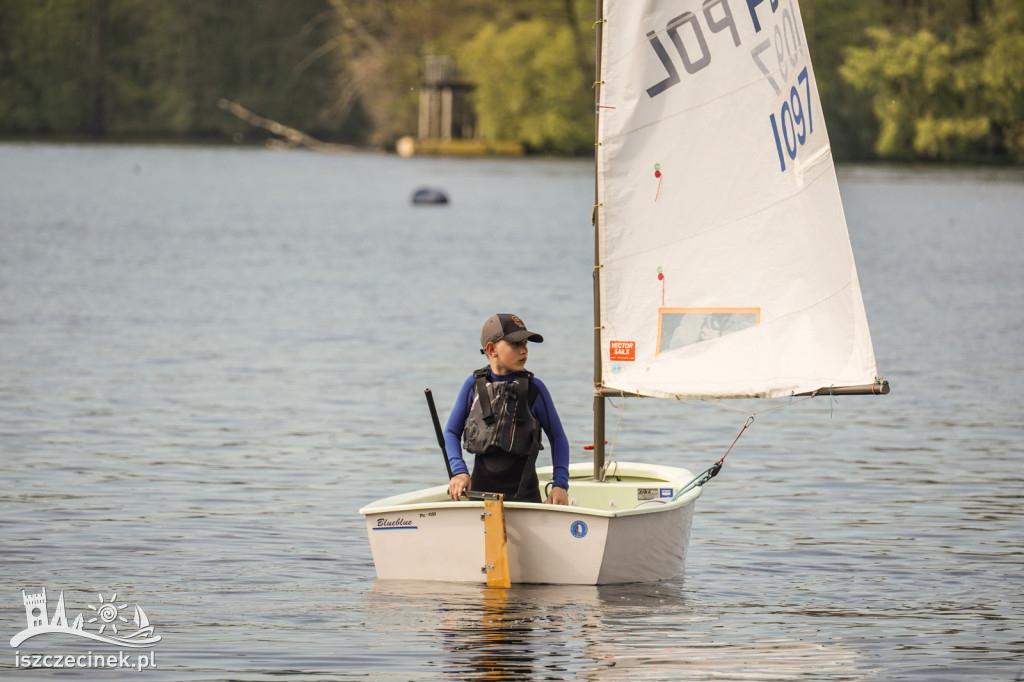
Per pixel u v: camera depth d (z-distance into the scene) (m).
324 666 27.73
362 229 175.62
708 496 44.62
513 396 33.62
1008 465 49.81
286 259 133.88
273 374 68.62
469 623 30.44
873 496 44.69
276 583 33.66
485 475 33.72
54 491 43.56
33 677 27.19
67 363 70.62
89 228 164.12
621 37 36.16
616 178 36.56
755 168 36.19
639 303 36.78
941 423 58.47
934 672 27.97
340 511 41.62
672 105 36.31
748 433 56.34
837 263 35.97
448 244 156.50
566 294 108.62
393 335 83.62
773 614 31.69
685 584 34.12
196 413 57.94
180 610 31.47
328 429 55.06
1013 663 28.53
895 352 79.44
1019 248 153.75
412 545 33.25
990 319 95.12
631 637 29.69
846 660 28.52
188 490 44.12
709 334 36.62
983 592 33.78
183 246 145.38
